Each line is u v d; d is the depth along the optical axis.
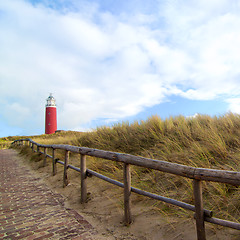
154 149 5.95
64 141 11.47
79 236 2.92
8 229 3.21
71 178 6.10
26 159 11.85
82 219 3.54
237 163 3.81
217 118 7.08
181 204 2.44
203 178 2.11
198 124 6.43
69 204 4.36
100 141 8.41
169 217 3.04
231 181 1.90
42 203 4.48
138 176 4.63
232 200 2.93
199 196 2.20
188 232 2.59
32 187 5.93
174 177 4.04
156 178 4.26
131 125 8.84
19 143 21.52
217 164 4.02
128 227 3.05
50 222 3.45
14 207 4.25
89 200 4.32
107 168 5.73
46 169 8.20
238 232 2.35
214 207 2.95
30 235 2.98
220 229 2.48
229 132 5.48
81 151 4.42
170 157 4.89
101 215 3.61
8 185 6.21
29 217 3.69
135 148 6.63
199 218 2.19
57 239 2.85
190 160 4.26
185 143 5.55
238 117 6.27
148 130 7.45
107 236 2.89
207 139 5.12
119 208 3.70
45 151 8.74
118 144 7.46
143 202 3.68
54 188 5.69
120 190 4.46
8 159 12.98
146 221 3.09
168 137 6.28
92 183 5.23
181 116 7.98
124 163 3.21
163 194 3.67
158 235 2.73
